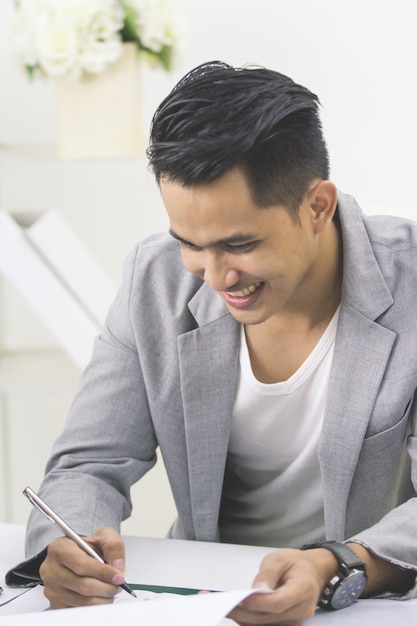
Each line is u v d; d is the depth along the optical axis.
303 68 2.64
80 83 2.34
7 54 2.74
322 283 1.30
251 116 1.03
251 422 1.37
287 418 1.35
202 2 2.63
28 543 1.23
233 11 2.62
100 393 1.40
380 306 1.29
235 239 1.05
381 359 1.29
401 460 1.38
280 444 1.38
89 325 2.34
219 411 1.36
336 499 1.33
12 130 2.79
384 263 1.31
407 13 2.60
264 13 2.62
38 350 2.87
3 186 2.74
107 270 2.78
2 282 2.84
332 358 1.32
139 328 1.39
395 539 1.13
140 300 1.40
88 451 1.37
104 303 2.34
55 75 2.32
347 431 1.29
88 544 1.15
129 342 1.41
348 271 1.29
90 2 2.28
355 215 1.32
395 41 2.61
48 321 2.35
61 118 2.37
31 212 2.56
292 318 1.32
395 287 1.31
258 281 1.10
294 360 1.34
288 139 1.06
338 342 1.30
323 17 2.62
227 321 1.34
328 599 1.07
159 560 1.25
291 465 1.39
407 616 1.07
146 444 1.42
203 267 1.10
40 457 2.64
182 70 2.65
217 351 1.34
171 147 1.03
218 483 1.39
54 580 1.10
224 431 1.36
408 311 1.30
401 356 1.29
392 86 2.63
